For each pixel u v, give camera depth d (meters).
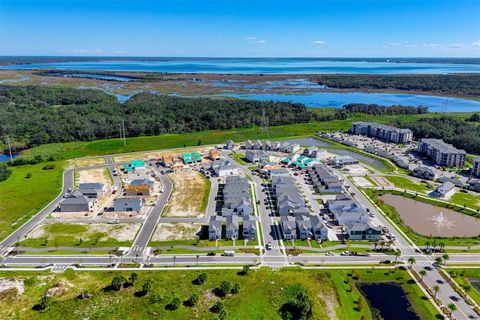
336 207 127.88
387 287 87.88
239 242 108.44
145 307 78.81
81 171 175.25
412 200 140.88
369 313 79.62
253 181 161.62
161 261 97.81
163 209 131.75
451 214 128.50
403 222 121.25
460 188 153.12
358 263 97.25
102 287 85.94
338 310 80.38
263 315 77.19
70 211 130.12
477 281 90.19
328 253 102.19
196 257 99.81
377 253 102.00
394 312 80.00
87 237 111.19
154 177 166.75
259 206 134.62
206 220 122.94
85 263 96.75
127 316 76.19
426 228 117.62
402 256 100.31
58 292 83.81
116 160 193.88
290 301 79.25
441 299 83.69
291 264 96.69
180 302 79.56
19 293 83.50
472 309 80.44
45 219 123.75
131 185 145.75
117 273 91.88
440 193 143.12
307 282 88.00
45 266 95.38
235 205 128.50
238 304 79.94
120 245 106.31
